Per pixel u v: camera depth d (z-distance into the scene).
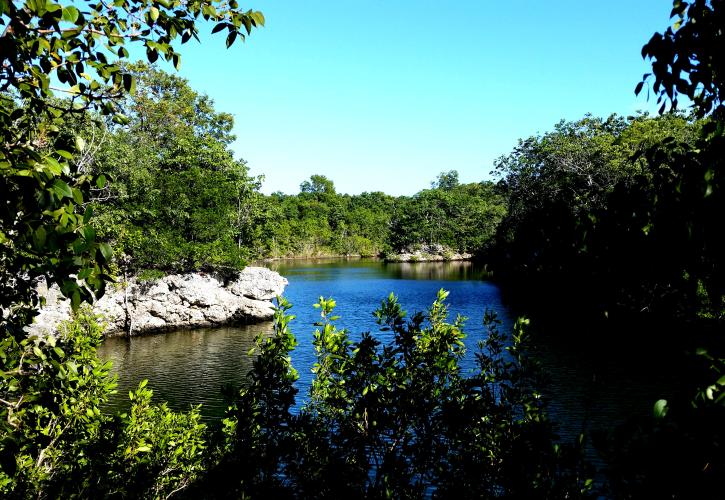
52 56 3.19
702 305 2.53
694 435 2.00
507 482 4.10
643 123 42.12
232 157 51.94
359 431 4.67
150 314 36.53
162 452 6.62
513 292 49.66
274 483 4.49
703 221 2.48
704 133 2.64
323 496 4.23
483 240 101.19
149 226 37.91
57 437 5.31
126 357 28.66
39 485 4.78
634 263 2.76
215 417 18.59
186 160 44.53
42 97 3.20
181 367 26.30
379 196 149.62
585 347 25.80
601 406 18.03
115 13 3.48
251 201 51.72
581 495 3.74
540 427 4.35
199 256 39.00
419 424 4.63
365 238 121.19
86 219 2.45
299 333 33.38
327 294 50.47
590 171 40.44
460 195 120.00
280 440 4.57
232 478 4.25
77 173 2.89
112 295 34.34
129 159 35.84
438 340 5.00
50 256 2.43
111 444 5.70
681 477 1.98
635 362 22.39
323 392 5.03
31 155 2.41
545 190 41.94
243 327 37.94
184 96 57.34
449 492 4.25
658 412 2.09
